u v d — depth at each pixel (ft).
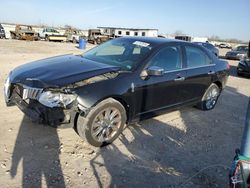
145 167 12.03
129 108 14.05
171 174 11.71
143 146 13.93
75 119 12.55
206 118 19.34
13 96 13.16
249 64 42.65
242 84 36.19
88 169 11.43
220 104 23.79
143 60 14.80
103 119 13.06
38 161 11.59
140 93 14.34
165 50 16.16
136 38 17.60
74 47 95.66
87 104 12.06
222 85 21.52
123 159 12.51
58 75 12.76
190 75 17.72
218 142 15.47
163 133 15.83
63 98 11.70
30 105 12.23
